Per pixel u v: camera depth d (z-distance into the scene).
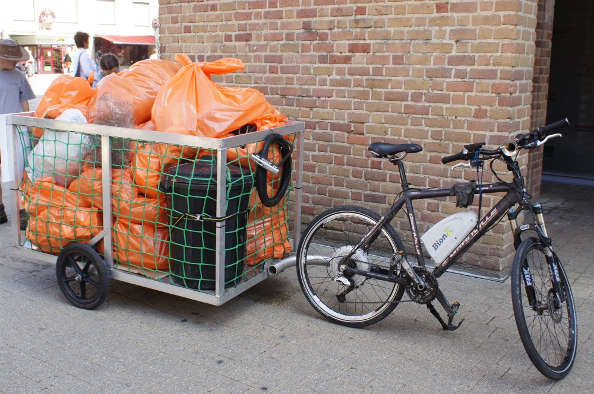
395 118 5.07
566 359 3.37
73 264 4.17
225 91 4.05
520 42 4.52
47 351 3.54
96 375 3.28
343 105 5.33
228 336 3.77
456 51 4.70
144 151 3.86
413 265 3.77
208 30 6.08
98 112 4.12
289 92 5.62
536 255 3.42
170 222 3.84
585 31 9.14
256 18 5.72
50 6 36.12
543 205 7.27
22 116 4.32
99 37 37.97
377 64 5.09
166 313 4.11
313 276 4.58
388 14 4.96
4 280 4.64
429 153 4.95
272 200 4.04
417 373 3.35
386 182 5.22
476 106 4.67
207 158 3.85
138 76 4.32
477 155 3.53
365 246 3.91
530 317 3.58
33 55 36.00
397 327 3.93
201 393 3.12
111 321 3.96
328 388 3.18
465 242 3.59
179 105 3.84
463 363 3.46
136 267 4.05
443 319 4.05
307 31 5.43
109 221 4.01
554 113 9.60
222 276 3.71
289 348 3.62
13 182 4.43
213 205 3.69
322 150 5.51
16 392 3.09
